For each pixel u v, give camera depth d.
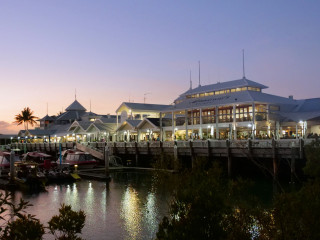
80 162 49.81
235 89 59.88
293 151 32.34
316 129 50.03
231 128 48.97
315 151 24.22
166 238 7.41
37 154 56.75
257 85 59.16
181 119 65.56
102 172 47.94
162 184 11.45
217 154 39.28
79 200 30.55
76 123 90.94
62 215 9.13
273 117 53.31
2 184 37.47
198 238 7.39
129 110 77.44
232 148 37.91
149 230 21.19
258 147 35.56
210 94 63.72
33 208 27.72
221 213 7.98
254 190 30.25
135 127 69.12
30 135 106.69
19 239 7.66
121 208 26.86
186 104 61.69
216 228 7.59
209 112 59.78
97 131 82.50
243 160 40.00
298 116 51.69
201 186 8.09
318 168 23.20
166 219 7.84
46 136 106.06
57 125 114.12
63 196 32.50
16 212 7.70
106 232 21.00
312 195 8.34
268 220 8.72
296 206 8.08
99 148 60.12
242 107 55.00
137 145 51.16
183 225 7.52
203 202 7.69
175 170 12.09
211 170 9.56
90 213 25.70
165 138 66.12
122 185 37.62
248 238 8.30
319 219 7.80
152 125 66.62
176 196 8.23
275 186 32.03
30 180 37.41
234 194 9.54
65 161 51.91
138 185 37.16
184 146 43.41
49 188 36.88
